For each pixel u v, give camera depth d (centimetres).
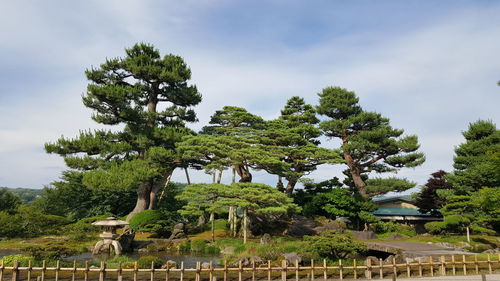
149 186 4238
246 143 3506
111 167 3678
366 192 4878
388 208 5725
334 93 5156
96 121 4000
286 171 3678
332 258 2189
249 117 4150
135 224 3516
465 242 3191
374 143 4659
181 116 4406
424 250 2352
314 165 4344
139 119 4119
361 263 2062
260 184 3066
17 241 3027
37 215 3130
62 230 3322
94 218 3609
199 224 3997
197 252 2898
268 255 2248
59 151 3822
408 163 4591
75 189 4603
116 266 1858
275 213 3653
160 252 2897
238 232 3603
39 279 1502
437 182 4806
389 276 1733
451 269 1844
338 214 4172
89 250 2828
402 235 3806
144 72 4091
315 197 4225
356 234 3584
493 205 2994
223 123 4403
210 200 3195
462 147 4572
